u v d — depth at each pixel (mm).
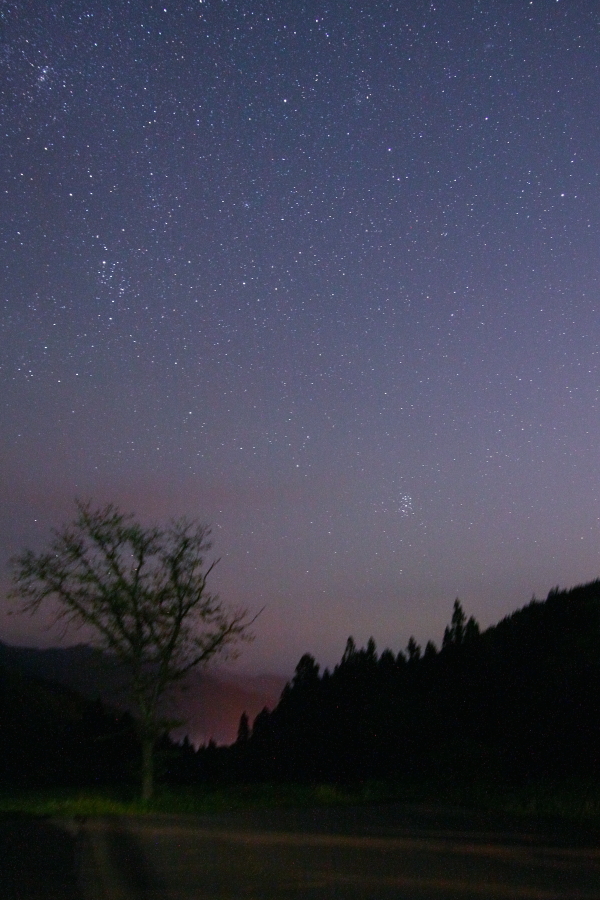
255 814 21625
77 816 20062
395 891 10289
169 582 25031
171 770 40781
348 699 50875
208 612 25109
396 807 24719
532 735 36438
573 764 32406
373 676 56500
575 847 15297
